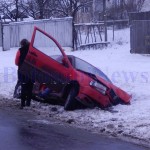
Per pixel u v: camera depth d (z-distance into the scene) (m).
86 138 9.06
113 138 9.20
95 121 10.63
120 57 24.39
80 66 12.60
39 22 30.92
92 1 39.91
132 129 9.76
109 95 11.93
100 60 23.14
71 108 11.81
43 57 12.18
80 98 11.66
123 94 12.52
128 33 36.69
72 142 8.62
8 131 9.24
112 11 43.81
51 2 37.91
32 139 8.66
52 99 12.63
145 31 25.67
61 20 29.91
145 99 13.09
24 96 12.23
